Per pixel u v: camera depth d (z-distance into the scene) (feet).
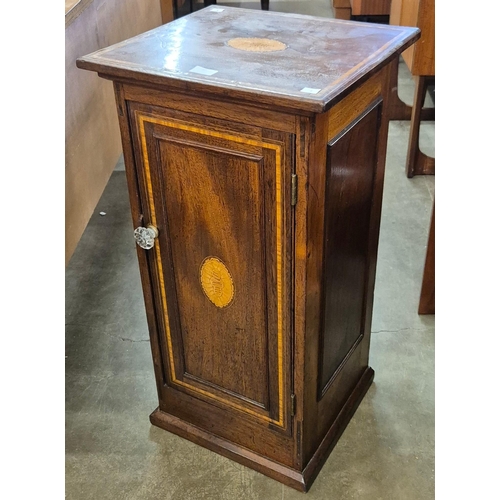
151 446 5.00
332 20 4.39
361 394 5.32
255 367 4.31
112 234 7.88
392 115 10.28
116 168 9.32
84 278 7.09
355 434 5.05
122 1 6.76
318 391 4.44
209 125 3.47
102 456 4.93
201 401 4.80
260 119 3.27
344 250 4.19
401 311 6.38
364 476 4.70
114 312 6.54
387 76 3.98
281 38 4.01
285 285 3.78
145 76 3.40
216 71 3.40
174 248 4.14
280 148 3.30
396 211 8.05
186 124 3.55
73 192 5.14
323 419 4.73
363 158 4.02
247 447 4.78
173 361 4.75
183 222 3.97
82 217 5.40
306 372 4.11
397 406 5.30
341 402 5.04
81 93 5.32
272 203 3.51
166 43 3.92
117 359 5.91
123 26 6.80
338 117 3.45
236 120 3.35
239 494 4.58
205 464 4.83
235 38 4.01
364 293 4.85
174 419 5.08
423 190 8.52
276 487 4.63
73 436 5.11
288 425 4.39
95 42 5.66
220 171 3.60
